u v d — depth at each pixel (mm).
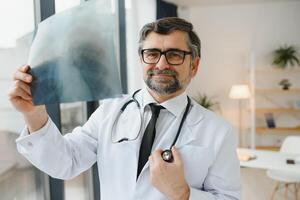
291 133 4789
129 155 1003
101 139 1084
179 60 914
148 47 919
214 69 4938
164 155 861
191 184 972
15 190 1337
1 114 1237
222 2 4543
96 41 744
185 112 1052
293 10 4598
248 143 4930
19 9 1318
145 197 958
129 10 2969
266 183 3596
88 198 2182
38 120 888
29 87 777
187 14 4875
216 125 1034
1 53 1218
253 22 4730
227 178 988
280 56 4500
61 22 746
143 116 1054
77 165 1048
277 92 4766
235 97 4375
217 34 4863
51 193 1566
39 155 925
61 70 751
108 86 765
